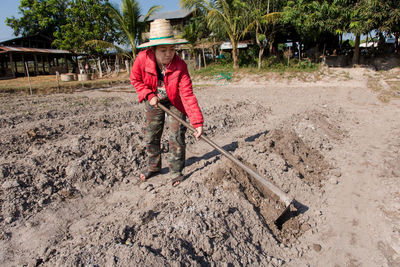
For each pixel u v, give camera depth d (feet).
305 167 12.59
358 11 47.67
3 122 18.61
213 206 8.41
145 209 8.91
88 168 11.73
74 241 7.61
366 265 7.55
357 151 15.24
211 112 21.63
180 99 9.73
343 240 8.47
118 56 84.38
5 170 10.55
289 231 8.85
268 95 38.81
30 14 88.94
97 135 14.88
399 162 13.21
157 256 6.21
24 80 67.36
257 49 71.82
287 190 10.50
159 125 10.65
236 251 7.22
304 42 69.05
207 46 72.79
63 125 17.22
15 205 9.27
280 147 13.14
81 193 10.73
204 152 14.60
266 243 8.03
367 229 8.92
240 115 21.50
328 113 21.88
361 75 51.11
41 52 81.10
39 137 15.25
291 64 62.28
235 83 54.90
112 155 12.96
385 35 56.44
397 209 9.73
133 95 40.57
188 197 9.09
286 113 23.80
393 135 17.95
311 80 51.29
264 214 9.18
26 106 26.76
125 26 66.49
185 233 7.14
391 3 45.29
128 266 5.88
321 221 9.34
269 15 53.98
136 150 13.58
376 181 11.86
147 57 9.10
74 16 75.05
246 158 11.45
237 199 8.99
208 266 6.59
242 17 58.39
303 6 51.42
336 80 49.90
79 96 38.78
